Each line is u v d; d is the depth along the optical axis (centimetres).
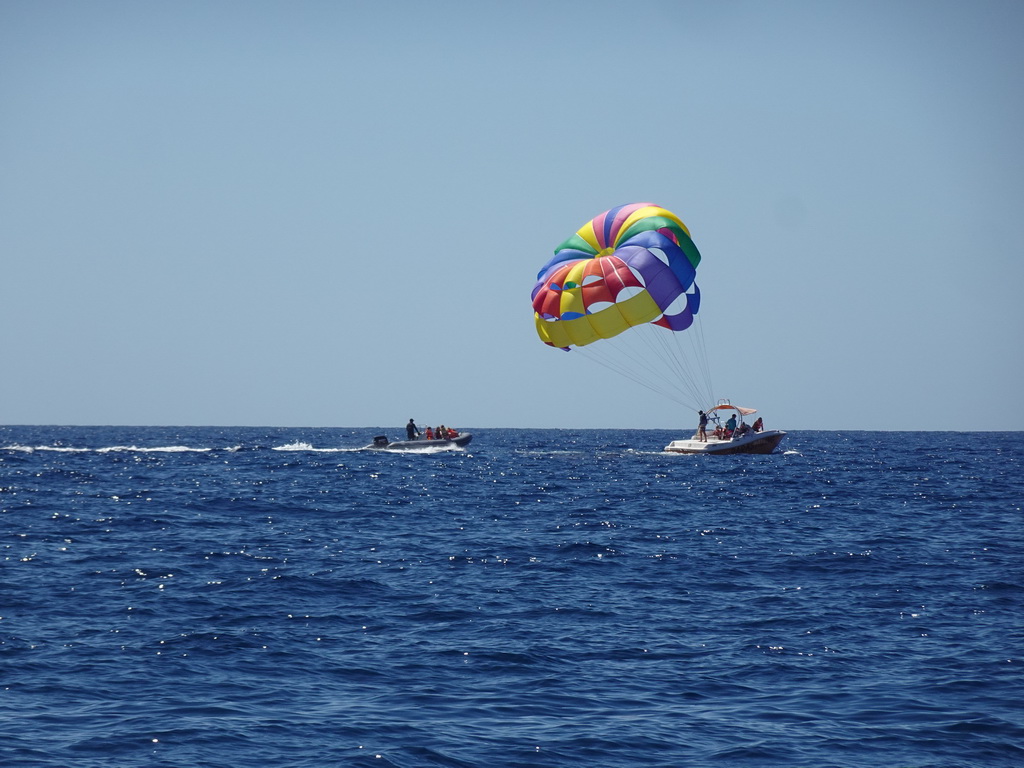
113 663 4347
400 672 4284
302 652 4584
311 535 8400
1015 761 3375
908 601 5781
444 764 3256
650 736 3541
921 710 3838
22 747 3322
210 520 9381
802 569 6806
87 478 14312
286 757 3284
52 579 6209
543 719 3703
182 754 3294
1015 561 7169
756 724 3675
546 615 5362
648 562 7050
